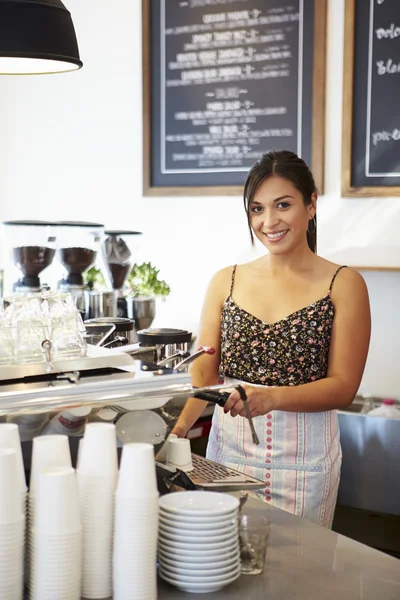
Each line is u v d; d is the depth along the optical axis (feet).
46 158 13.26
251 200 7.05
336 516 10.27
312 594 4.33
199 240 12.08
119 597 4.15
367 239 10.83
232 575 4.40
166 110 12.01
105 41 12.51
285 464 6.77
